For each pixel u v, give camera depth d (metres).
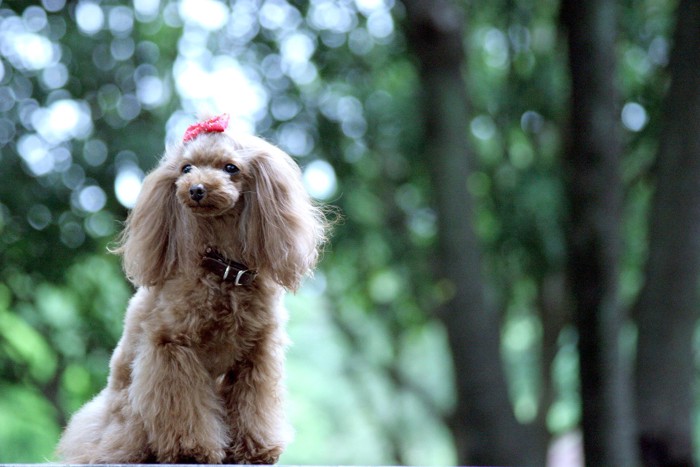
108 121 13.31
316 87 15.30
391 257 16.52
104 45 13.47
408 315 18.33
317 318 25.52
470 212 10.84
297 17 14.55
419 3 10.55
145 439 4.96
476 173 15.52
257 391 5.12
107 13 13.56
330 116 15.12
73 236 13.05
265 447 5.09
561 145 13.91
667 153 10.30
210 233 5.05
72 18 13.40
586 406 9.98
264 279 5.14
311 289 17.20
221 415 5.08
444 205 10.80
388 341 21.50
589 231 9.85
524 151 16.16
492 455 10.61
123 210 12.96
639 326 10.43
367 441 28.84
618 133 9.95
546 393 18.03
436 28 10.58
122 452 4.93
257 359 5.13
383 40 14.80
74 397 15.82
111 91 13.45
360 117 15.34
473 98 15.18
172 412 4.86
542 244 14.59
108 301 14.27
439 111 10.76
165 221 5.12
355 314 21.47
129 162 12.91
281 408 5.27
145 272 5.10
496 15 14.68
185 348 4.93
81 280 14.09
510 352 22.33
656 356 10.28
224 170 5.02
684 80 10.18
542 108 14.62
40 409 18.02
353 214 15.12
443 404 25.62
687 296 10.26
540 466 17.05
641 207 14.98
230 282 5.03
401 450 23.50
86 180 12.98
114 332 14.23
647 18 14.46
